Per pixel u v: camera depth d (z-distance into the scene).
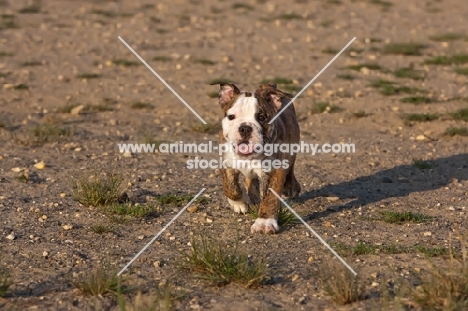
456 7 32.25
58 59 23.42
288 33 27.44
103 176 12.28
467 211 10.64
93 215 10.41
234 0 33.91
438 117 16.48
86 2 33.50
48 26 28.36
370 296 7.55
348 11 31.66
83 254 8.97
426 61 22.56
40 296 7.68
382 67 22.11
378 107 17.81
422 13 31.19
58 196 11.23
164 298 7.46
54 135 15.10
